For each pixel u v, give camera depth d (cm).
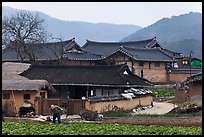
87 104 4462
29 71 5981
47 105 4469
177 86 6034
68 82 5597
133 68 8938
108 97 4997
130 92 5650
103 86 5553
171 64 9869
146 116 3984
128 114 4534
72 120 3744
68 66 5947
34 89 4406
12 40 8156
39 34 8531
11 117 4119
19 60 8494
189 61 10150
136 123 3169
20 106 4397
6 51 8550
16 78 5450
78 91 5681
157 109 5600
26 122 3231
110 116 4297
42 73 5884
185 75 9550
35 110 4397
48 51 8869
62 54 8756
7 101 4391
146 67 9212
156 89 7906
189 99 4650
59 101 4491
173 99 6562
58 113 3378
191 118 3272
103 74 5675
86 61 9275
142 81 5978
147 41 10912
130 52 9094
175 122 3073
